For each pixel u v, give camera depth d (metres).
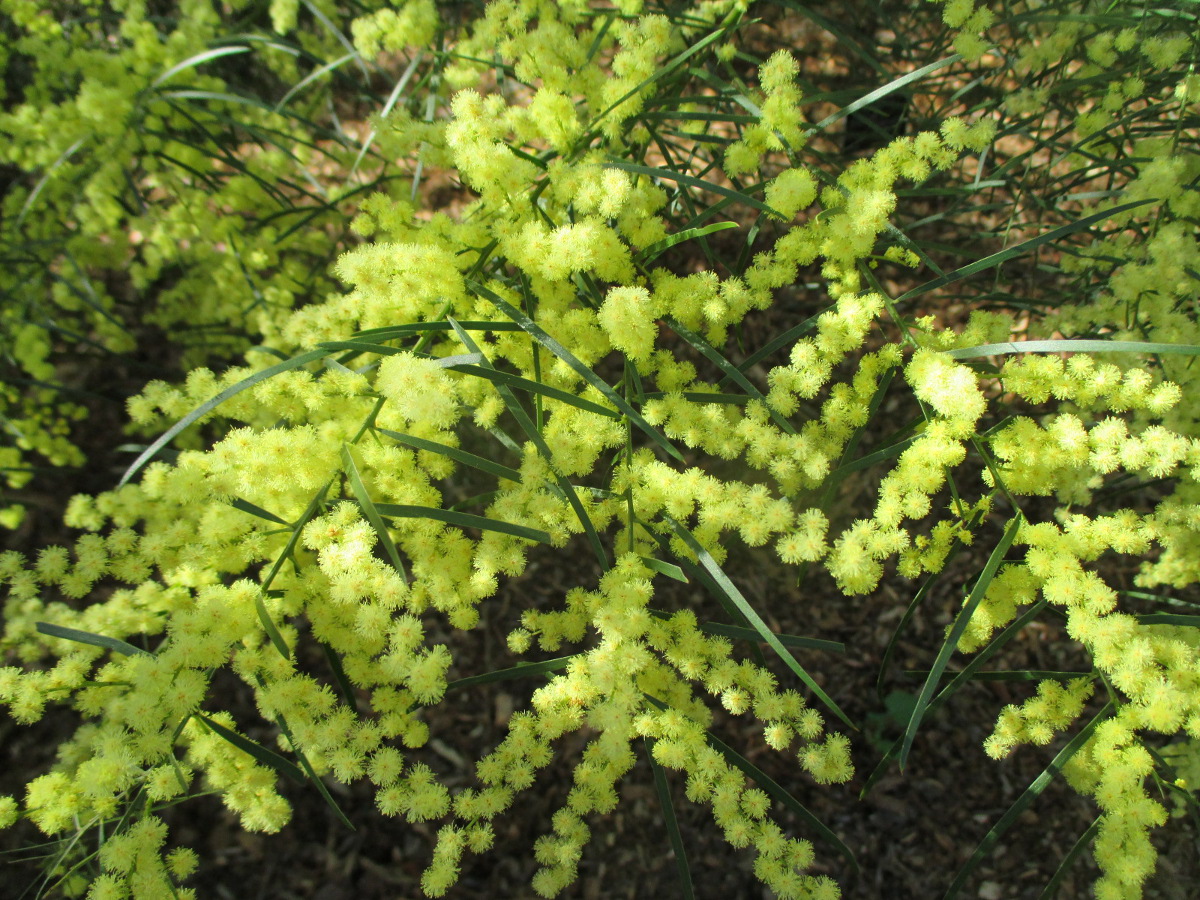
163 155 0.27
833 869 0.32
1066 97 0.27
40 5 0.29
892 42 0.31
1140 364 0.23
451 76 0.24
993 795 0.33
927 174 0.19
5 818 0.17
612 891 0.32
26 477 0.29
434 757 0.35
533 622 0.20
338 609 0.19
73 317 0.34
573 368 0.18
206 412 0.17
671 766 0.18
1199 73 0.23
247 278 0.29
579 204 0.19
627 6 0.22
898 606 0.36
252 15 0.30
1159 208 0.22
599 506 0.19
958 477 0.37
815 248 0.20
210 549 0.19
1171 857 0.31
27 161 0.27
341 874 0.33
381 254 0.19
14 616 0.21
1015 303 0.32
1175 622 0.18
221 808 0.33
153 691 0.17
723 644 0.19
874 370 0.19
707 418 0.20
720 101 0.24
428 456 0.20
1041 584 0.19
